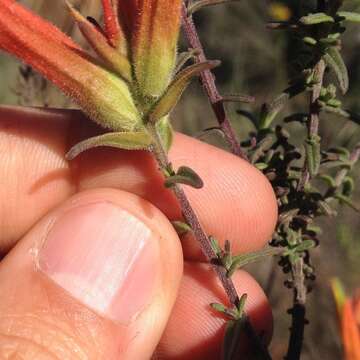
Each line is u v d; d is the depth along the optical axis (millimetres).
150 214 68
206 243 62
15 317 63
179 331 83
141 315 67
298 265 70
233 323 62
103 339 65
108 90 55
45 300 64
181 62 58
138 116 56
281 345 128
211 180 79
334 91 67
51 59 55
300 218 70
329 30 64
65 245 67
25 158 79
